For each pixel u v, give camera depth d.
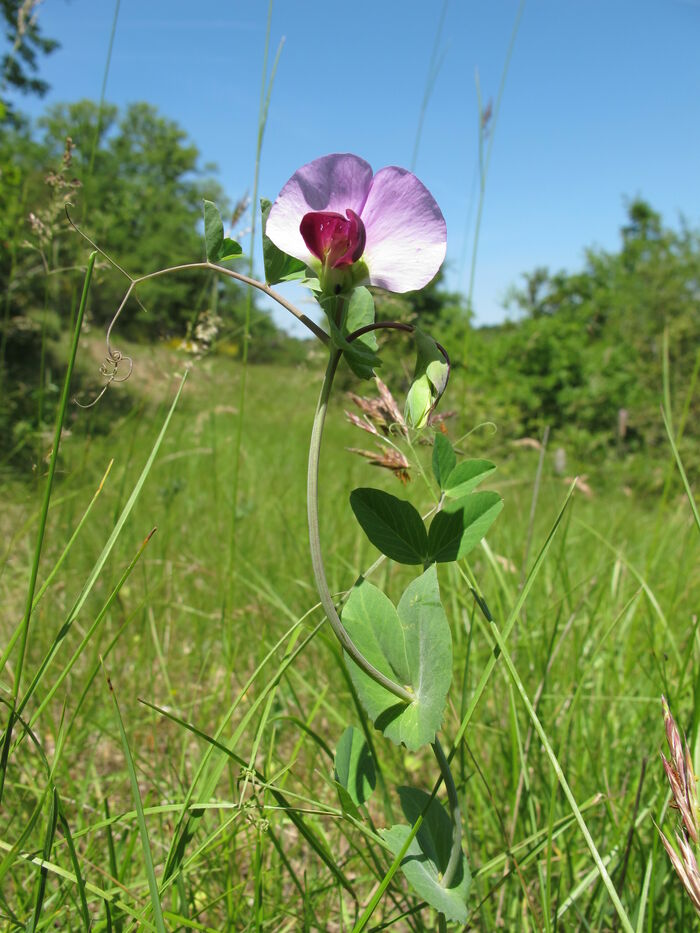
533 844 0.20
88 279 0.15
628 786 0.23
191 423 0.65
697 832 0.12
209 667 0.35
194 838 0.22
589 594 0.34
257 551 0.46
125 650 0.35
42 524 0.15
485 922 0.19
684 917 0.17
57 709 0.30
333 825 0.25
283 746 0.29
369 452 0.16
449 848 0.15
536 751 0.23
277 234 0.13
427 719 0.14
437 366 0.13
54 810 0.15
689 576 0.40
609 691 0.29
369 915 0.14
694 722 0.18
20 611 0.37
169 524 0.46
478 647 0.31
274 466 0.67
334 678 0.32
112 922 0.16
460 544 0.14
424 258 0.13
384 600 0.14
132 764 0.14
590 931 0.18
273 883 0.20
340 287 0.13
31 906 0.18
